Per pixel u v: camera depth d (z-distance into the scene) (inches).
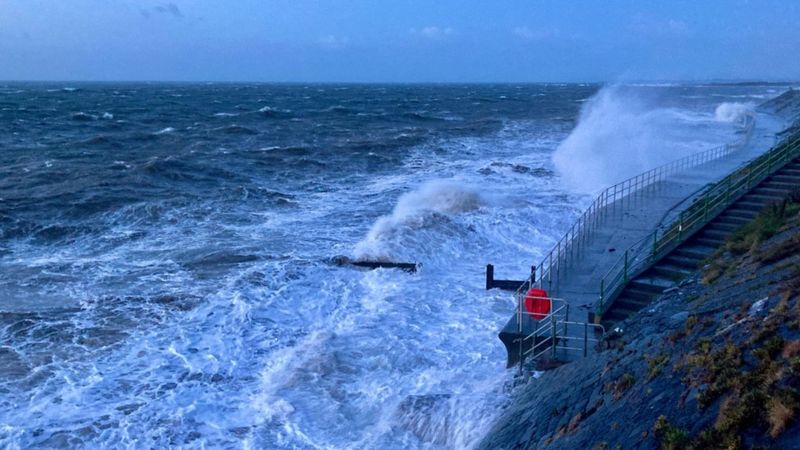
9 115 2399.1
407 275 639.8
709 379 266.4
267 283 605.3
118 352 470.3
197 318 529.7
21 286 597.0
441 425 370.0
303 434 375.9
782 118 2069.4
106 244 742.5
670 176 918.4
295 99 4377.5
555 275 536.7
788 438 210.1
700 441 229.6
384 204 948.6
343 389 423.8
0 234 763.4
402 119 2571.4
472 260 696.4
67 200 920.9
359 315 544.7
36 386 419.8
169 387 424.8
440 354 469.1
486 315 541.3
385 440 365.1
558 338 422.3
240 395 419.2
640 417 270.5
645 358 329.1
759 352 263.0
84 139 1664.6
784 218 526.3
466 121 2475.4
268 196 987.9
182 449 359.6
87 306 550.0
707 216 596.7
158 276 626.5
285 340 499.2
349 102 4035.4
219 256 685.9
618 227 660.7
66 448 357.4
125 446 361.1
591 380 340.8
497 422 356.5
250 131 1910.7
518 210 857.5
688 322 337.7
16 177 1109.1
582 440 281.6
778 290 321.7
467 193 898.7
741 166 974.4
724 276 430.9
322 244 740.0
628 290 486.3
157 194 984.3
